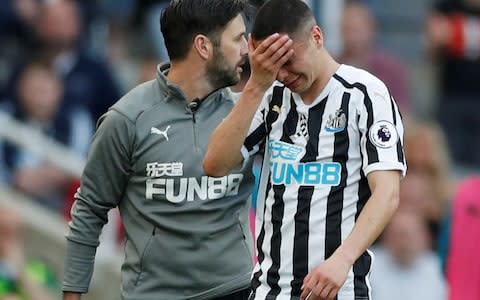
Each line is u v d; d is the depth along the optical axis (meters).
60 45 33.66
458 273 22.69
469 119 36.88
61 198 31.09
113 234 29.75
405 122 33.03
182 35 18.77
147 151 18.73
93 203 19.00
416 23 38.84
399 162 16.92
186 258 18.72
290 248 17.25
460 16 36.69
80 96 33.34
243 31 18.88
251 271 18.92
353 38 34.22
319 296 16.30
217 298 18.78
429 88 37.12
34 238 30.39
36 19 33.72
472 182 22.94
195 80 18.88
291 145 17.42
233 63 18.78
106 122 18.81
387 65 34.59
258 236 17.66
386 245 28.48
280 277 17.33
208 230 18.70
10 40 34.06
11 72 33.22
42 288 28.16
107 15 36.47
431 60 37.22
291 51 16.73
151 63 33.75
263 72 16.84
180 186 18.72
